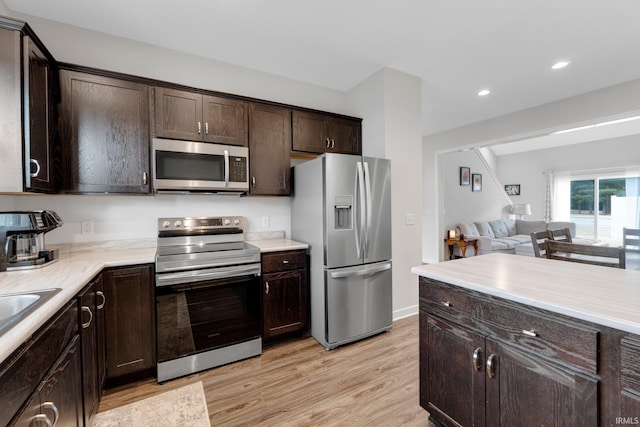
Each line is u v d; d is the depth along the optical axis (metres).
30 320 0.89
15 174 1.52
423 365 1.53
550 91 3.56
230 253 2.20
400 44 2.54
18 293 1.16
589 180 6.47
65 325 1.18
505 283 1.25
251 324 2.30
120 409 1.70
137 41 2.46
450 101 3.88
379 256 2.71
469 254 5.89
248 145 2.59
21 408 0.82
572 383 0.96
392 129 3.00
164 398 1.80
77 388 1.29
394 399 1.81
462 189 6.44
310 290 2.68
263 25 2.26
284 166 2.78
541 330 1.04
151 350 1.97
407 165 3.10
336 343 2.46
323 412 1.70
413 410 1.72
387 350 2.43
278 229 3.07
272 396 1.85
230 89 2.86
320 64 2.88
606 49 2.63
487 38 2.46
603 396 0.89
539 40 2.49
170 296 2.00
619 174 6.01
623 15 2.15
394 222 3.02
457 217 6.34
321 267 2.49
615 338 0.87
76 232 2.25
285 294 2.52
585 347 0.93
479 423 1.25
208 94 2.41
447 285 1.39
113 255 2.07
